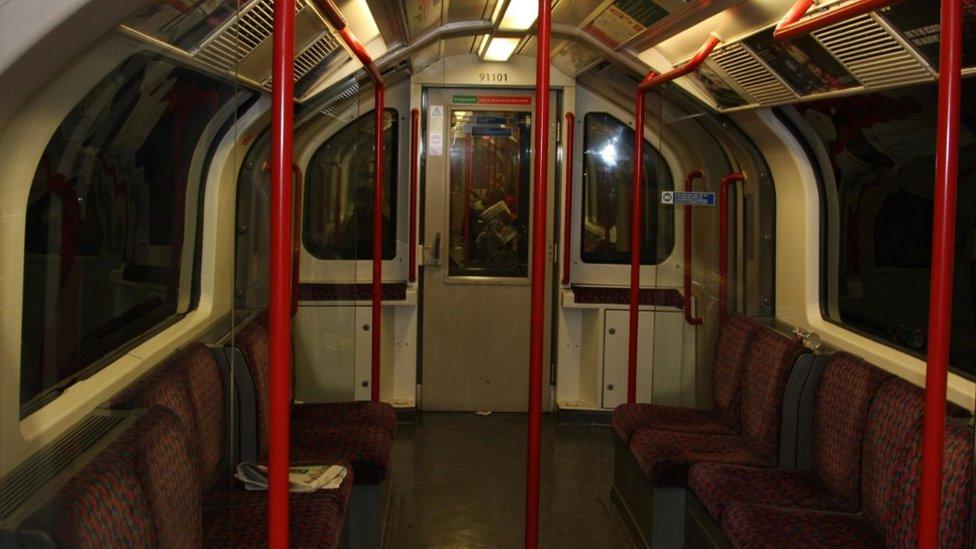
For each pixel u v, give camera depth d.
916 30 3.09
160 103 3.28
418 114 6.98
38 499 2.28
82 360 3.00
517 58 7.08
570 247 7.13
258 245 4.35
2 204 2.40
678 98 5.34
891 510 3.35
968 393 3.34
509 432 6.95
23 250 2.50
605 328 7.03
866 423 3.75
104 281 3.16
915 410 3.39
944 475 3.02
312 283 5.17
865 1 3.04
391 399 7.27
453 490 5.71
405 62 6.10
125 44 2.59
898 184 4.08
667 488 4.57
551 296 7.30
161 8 2.51
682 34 4.50
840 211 4.72
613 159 7.11
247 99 3.97
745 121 4.95
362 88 6.03
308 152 5.02
